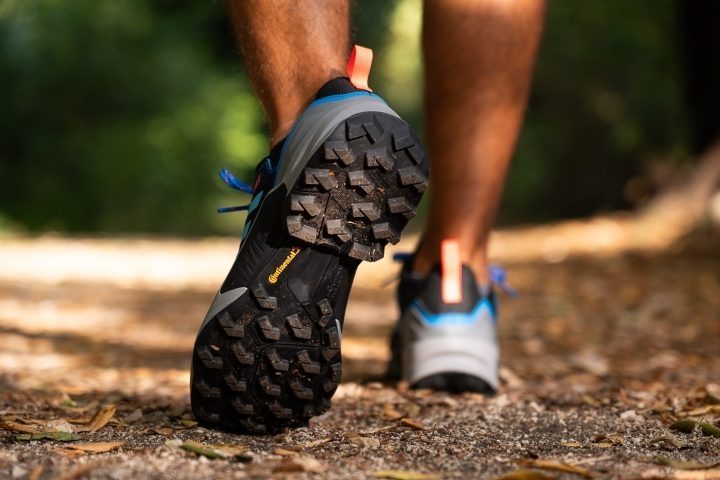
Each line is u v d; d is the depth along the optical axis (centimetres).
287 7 231
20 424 234
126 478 181
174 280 995
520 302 760
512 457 210
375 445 222
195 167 2091
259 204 227
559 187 2044
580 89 1802
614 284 861
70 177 1955
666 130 1755
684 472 191
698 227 1142
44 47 1886
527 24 310
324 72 230
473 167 320
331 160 211
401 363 345
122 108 2012
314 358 222
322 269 220
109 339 530
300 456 208
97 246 1431
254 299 217
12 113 1892
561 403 298
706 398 283
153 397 305
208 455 202
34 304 722
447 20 307
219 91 2133
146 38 2038
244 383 221
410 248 1380
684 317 631
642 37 1435
